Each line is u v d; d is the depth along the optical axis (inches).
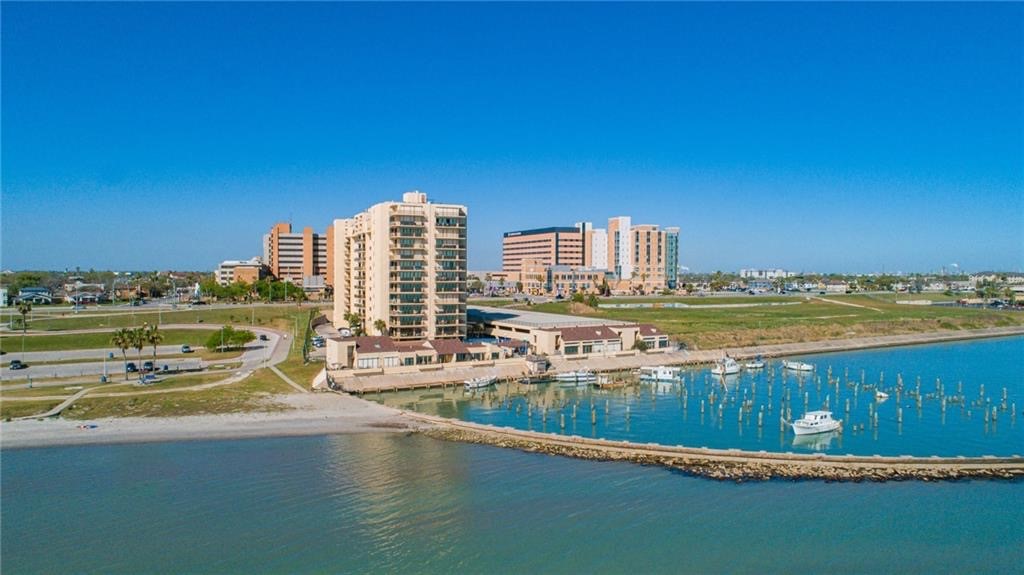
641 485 3622.0
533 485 3612.2
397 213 7504.9
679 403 5753.0
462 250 7834.6
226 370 6437.0
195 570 2711.6
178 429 4527.6
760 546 2965.1
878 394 5861.2
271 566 2751.0
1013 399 5871.1
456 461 3986.2
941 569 2802.7
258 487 3553.2
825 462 3927.2
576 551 2898.6
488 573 2716.5
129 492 3467.0
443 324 7755.9
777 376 7150.6
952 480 3693.4
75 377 6092.5
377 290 7588.6
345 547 2906.0
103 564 2758.4
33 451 4072.3
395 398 5925.2
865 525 3174.2
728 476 3747.5
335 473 3764.8
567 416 5236.2
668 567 2780.5
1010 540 3041.3
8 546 2903.5
